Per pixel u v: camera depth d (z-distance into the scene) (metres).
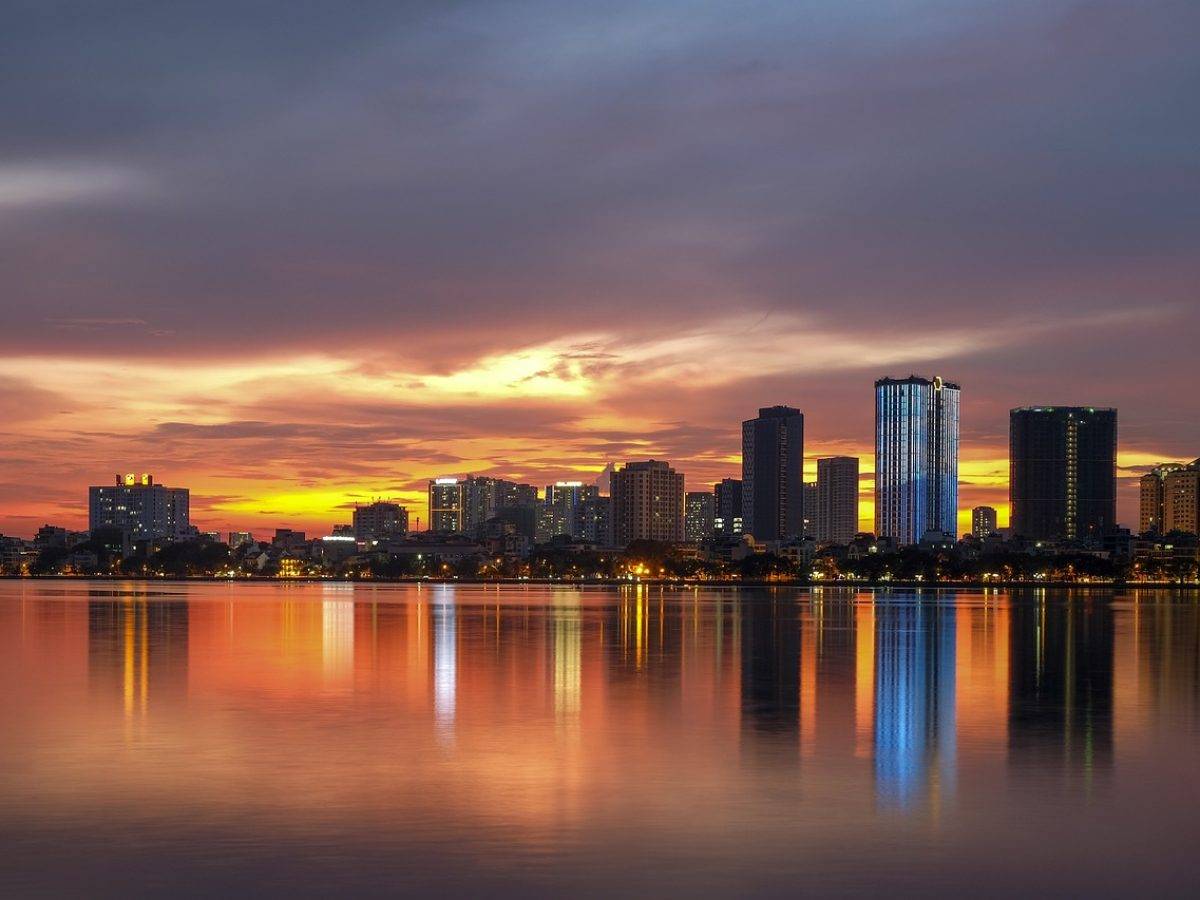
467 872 37.88
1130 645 129.62
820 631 154.75
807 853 40.03
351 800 47.03
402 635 140.62
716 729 64.38
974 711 72.06
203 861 38.94
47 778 50.91
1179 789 49.34
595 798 47.50
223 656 108.69
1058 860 39.41
